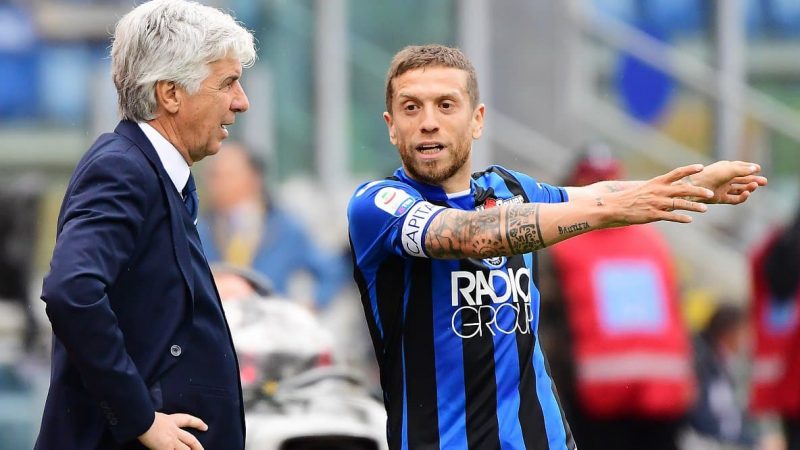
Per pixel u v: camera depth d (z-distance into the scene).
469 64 16.73
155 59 16.03
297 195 43.31
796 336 29.66
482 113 16.98
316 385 21.59
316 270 34.16
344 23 45.09
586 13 47.41
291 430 20.23
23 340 29.00
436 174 16.53
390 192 16.56
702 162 48.44
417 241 16.12
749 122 48.94
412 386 16.59
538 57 46.09
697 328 38.50
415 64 16.47
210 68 16.22
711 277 46.53
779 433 37.06
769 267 29.83
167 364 15.82
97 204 15.46
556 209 15.59
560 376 28.83
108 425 15.65
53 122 46.62
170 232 15.96
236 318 22.22
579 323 28.64
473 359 16.52
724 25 48.78
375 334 16.92
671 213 15.29
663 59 48.19
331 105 44.91
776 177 48.97
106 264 15.29
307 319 22.47
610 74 47.62
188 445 15.68
